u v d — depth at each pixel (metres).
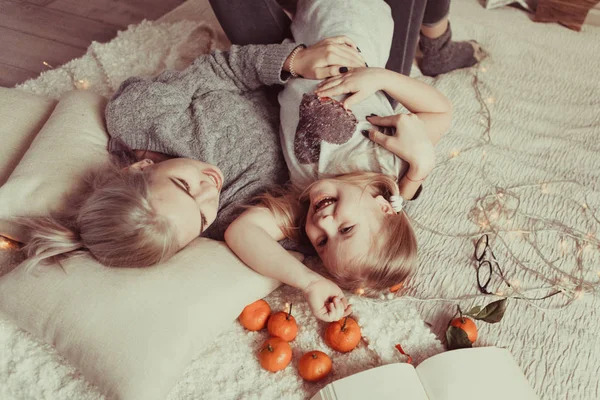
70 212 1.03
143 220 0.93
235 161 1.22
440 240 1.25
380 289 1.10
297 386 0.98
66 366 0.98
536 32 1.85
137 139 1.19
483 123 1.53
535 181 1.36
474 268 1.19
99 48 1.72
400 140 1.09
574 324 1.09
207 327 0.95
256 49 1.29
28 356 0.98
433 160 1.10
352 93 1.18
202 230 1.05
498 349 0.97
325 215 1.04
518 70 1.71
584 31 1.85
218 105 1.26
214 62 1.33
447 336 1.01
